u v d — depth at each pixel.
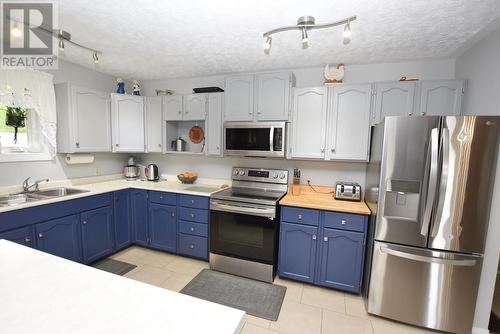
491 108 1.80
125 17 1.74
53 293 0.77
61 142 2.67
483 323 1.80
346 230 2.18
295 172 2.78
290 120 2.60
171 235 2.88
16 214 1.93
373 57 2.43
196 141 3.38
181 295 0.78
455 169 1.69
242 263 2.51
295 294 2.24
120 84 3.15
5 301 0.73
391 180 1.85
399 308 1.91
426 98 2.21
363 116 2.37
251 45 2.19
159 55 2.48
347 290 2.22
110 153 3.42
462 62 2.25
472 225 1.70
